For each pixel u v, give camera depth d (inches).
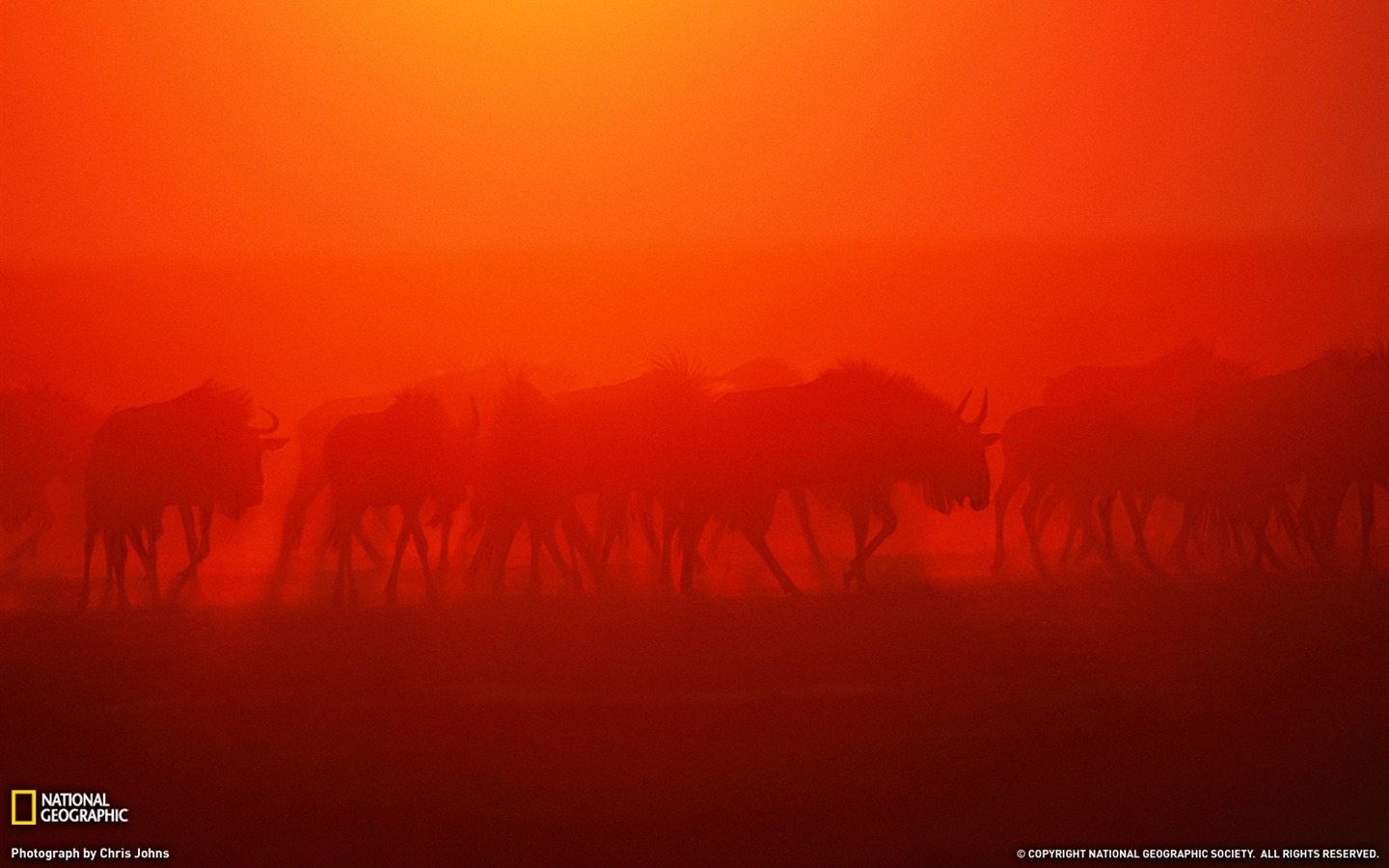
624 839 1304.1
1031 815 1349.7
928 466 2434.8
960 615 2070.6
